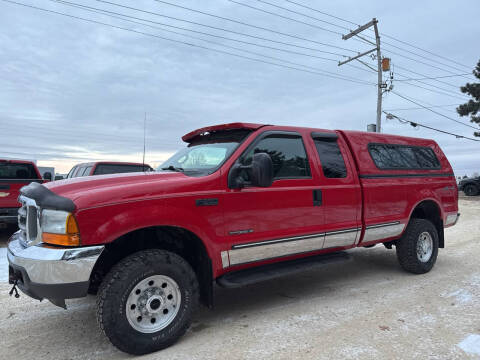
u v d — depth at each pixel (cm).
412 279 510
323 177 416
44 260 263
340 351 295
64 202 269
